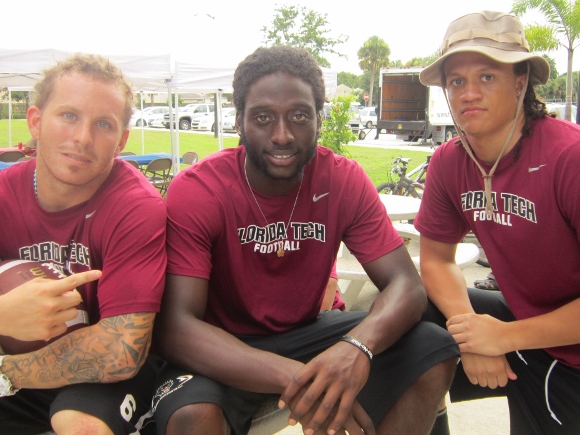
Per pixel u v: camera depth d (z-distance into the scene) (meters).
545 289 1.97
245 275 1.96
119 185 1.78
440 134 22.06
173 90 9.51
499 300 2.28
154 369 1.91
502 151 1.92
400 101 24.02
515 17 1.94
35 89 1.75
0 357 1.67
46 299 1.51
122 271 1.67
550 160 1.82
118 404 1.62
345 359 1.66
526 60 1.86
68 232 1.76
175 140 9.92
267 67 1.83
